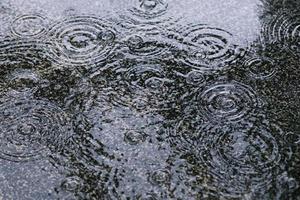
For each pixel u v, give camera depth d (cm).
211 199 148
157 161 154
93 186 150
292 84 165
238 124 159
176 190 150
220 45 173
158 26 178
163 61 170
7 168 153
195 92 164
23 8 182
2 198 149
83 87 166
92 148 156
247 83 166
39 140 158
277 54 171
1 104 164
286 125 158
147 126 159
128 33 176
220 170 152
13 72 169
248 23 178
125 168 153
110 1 184
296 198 148
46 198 149
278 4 182
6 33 177
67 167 153
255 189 149
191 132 158
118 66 170
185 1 183
